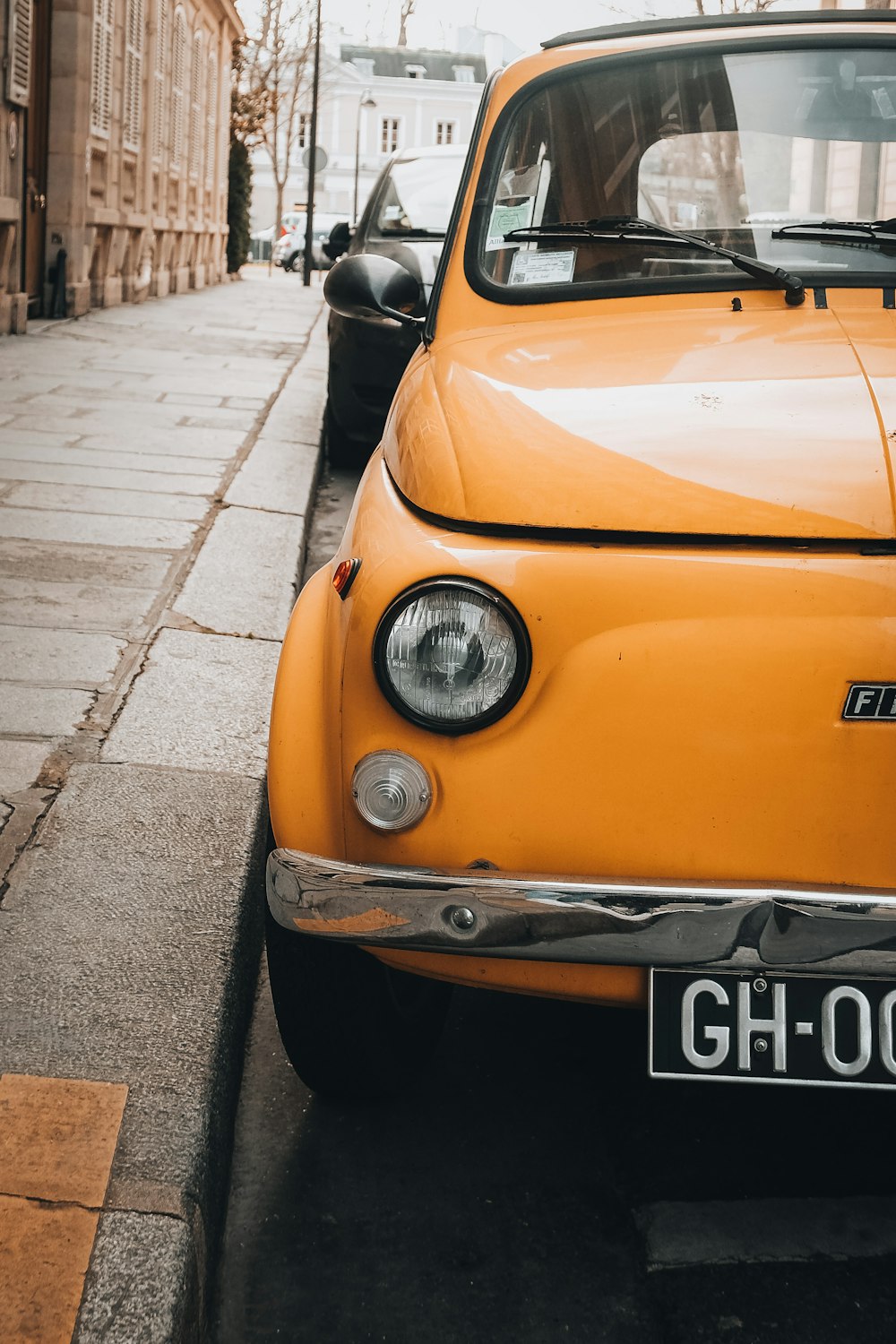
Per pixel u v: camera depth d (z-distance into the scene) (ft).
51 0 49.06
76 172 50.52
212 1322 6.86
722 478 6.82
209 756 11.93
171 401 31.94
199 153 87.35
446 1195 7.78
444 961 7.00
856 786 6.33
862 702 6.31
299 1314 6.90
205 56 88.12
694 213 9.97
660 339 8.75
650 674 6.41
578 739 6.48
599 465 7.02
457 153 28.37
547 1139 8.31
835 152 9.99
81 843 10.19
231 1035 8.37
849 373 7.80
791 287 9.29
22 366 36.42
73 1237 6.43
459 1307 6.95
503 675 6.48
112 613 15.76
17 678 13.41
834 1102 8.74
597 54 10.68
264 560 18.48
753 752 6.36
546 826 6.53
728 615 6.40
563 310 9.66
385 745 6.65
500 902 6.46
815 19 10.80
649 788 6.45
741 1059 6.54
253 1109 8.55
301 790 7.06
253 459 25.35
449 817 6.61
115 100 58.65
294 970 7.66
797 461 6.89
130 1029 8.00
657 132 10.21
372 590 6.77
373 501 7.86
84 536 19.10
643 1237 7.44
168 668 14.05
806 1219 7.58
